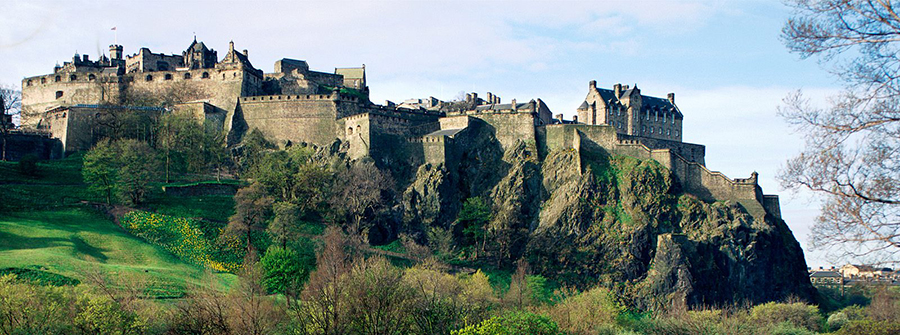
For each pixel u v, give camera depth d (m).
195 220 129.50
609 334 93.19
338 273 82.38
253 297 77.81
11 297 66.06
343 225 142.38
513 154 163.88
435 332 76.81
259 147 167.25
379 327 71.75
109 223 124.62
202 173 162.75
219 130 174.75
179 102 180.62
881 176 28.45
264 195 133.88
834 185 29.44
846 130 29.19
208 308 71.62
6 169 143.12
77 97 186.75
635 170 155.25
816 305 133.62
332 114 171.12
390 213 148.38
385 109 175.12
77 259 97.38
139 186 134.00
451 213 154.12
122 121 166.75
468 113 174.38
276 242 123.75
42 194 132.50
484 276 117.19
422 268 111.19
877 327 78.25
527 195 158.12
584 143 163.50
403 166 163.00
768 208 158.25
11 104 164.00
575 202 149.75
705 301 136.25
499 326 77.88
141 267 101.19
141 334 67.56
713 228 146.50
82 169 149.25
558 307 105.56
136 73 186.00
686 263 138.00
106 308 66.88
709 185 156.62
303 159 154.25
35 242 105.44
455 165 162.00
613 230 146.00
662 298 135.50
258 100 176.25
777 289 144.50
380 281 76.75
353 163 158.75
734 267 142.62
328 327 66.88
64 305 68.75
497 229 146.12
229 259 116.88
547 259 142.88
